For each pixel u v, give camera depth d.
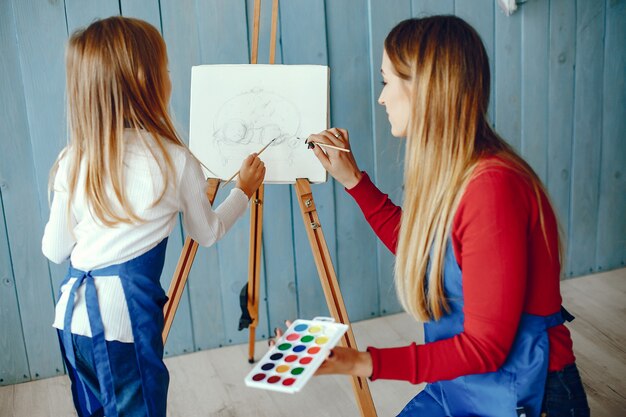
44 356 2.44
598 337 2.48
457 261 1.22
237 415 2.16
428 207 1.24
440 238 1.23
